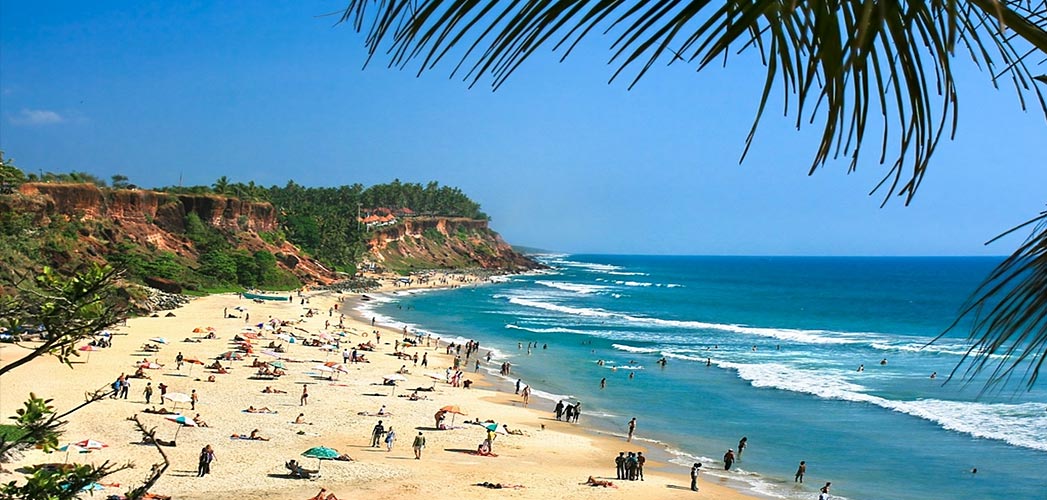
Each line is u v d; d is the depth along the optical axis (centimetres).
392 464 3444
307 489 2998
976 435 4391
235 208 14425
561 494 3148
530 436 4238
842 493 3394
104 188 11819
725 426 4656
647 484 3388
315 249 17125
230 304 10462
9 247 6844
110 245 10625
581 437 4300
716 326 10506
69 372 4931
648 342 8669
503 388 5734
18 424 632
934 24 180
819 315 12638
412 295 15362
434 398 5119
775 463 3872
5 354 5116
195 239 12888
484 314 11662
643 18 181
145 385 4797
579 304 14062
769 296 17100
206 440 3638
